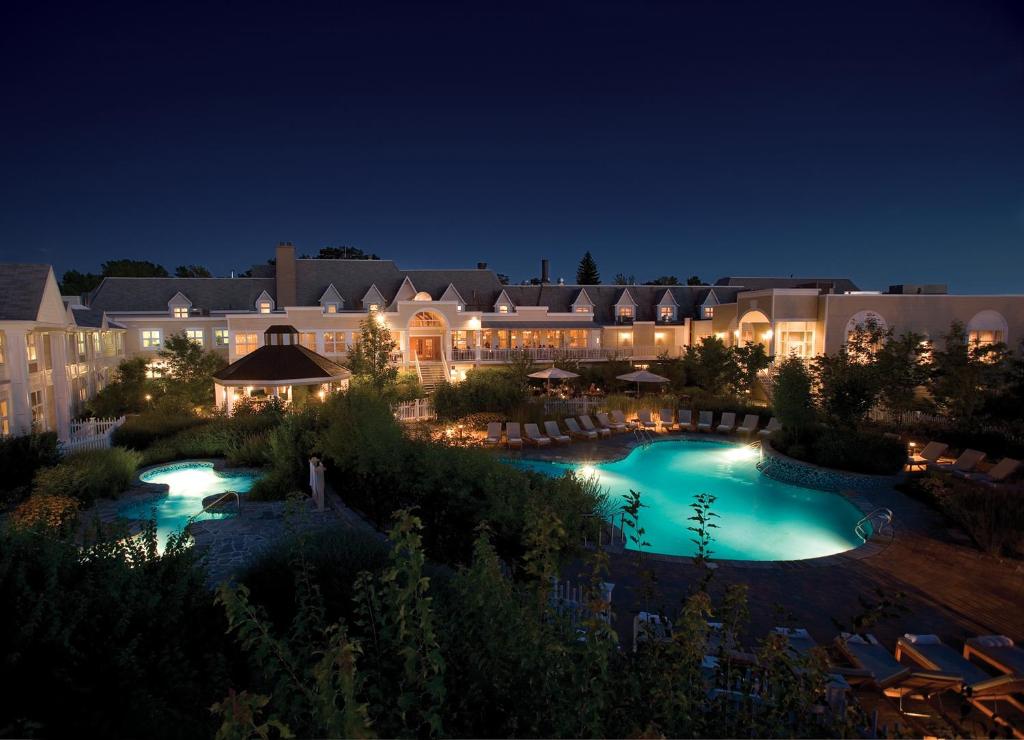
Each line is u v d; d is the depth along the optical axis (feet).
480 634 16.67
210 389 111.96
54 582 20.22
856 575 43.21
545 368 145.59
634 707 14.62
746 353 119.85
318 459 59.31
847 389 79.25
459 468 48.11
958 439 79.10
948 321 126.62
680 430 102.01
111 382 120.98
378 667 16.46
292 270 166.91
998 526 48.03
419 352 169.58
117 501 59.93
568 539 42.39
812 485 70.54
